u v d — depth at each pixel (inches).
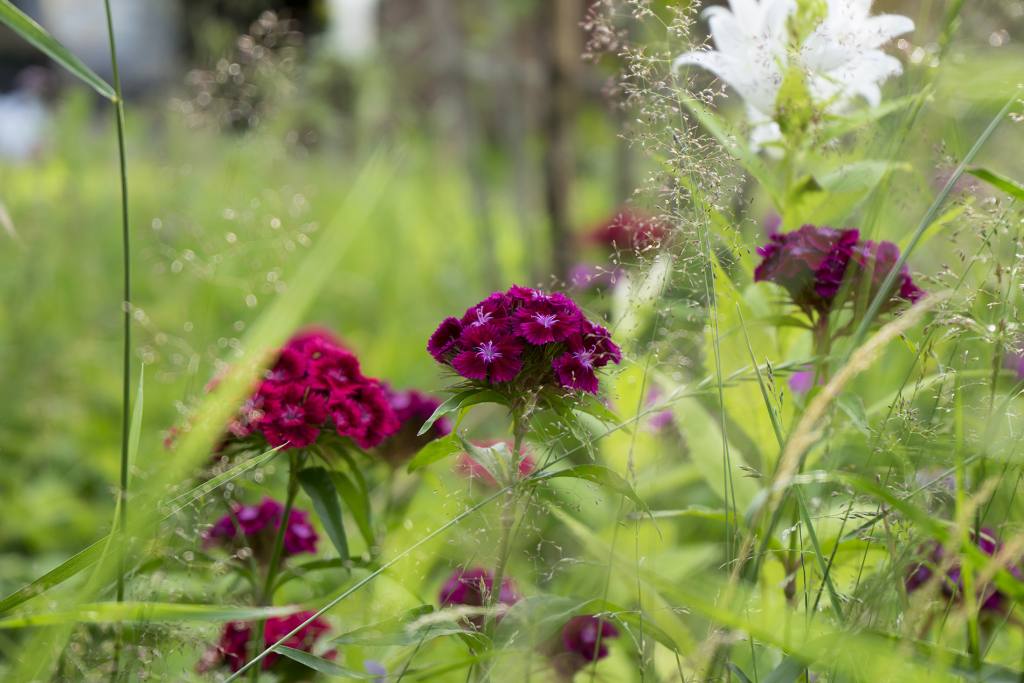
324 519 29.8
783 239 30.2
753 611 27.9
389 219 82.8
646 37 31.5
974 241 28.8
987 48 30.2
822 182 31.1
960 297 27.5
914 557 25.9
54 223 66.7
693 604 24.2
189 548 29.2
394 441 33.3
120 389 59.9
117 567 27.5
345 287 77.6
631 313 30.1
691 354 33.0
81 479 50.6
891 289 29.2
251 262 36.4
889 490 26.9
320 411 29.0
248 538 32.2
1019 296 27.1
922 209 31.2
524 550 28.5
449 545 30.1
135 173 81.5
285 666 30.5
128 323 28.9
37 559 42.8
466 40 70.1
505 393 27.3
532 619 26.4
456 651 31.3
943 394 27.6
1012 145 31.0
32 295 60.2
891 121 31.1
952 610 28.0
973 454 27.3
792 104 31.2
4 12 26.7
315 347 30.4
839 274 29.5
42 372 56.2
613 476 26.7
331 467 30.4
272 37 42.6
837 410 28.9
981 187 30.5
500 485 27.3
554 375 27.3
